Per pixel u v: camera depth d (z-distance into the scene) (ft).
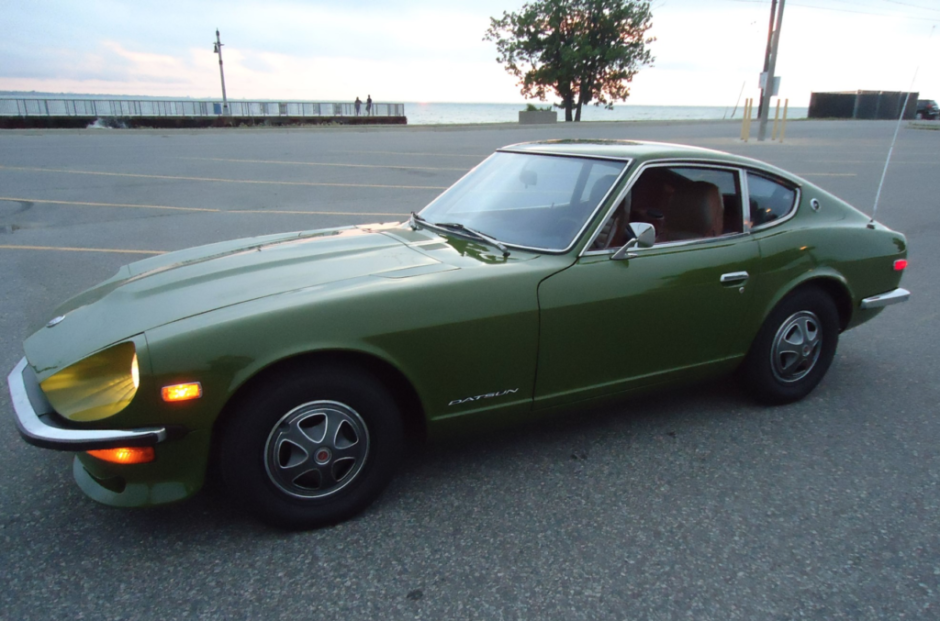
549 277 9.42
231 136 80.79
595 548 8.27
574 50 142.92
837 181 43.91
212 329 7.54
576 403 10.19
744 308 11.25
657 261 10.32
